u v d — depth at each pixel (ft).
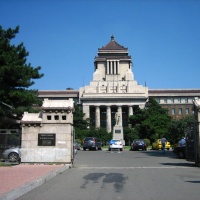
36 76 99.25
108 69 411.34
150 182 38.63
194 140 65.00
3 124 106.83
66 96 398.42
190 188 33.83
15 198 27.73
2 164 62.49
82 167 60.29
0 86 90.63
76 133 247.50
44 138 63.26
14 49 95.50
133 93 378.53
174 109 389.39
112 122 404.57
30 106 114.21
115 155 106.52
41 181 37.29
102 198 28.09
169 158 89.92
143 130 236.22
